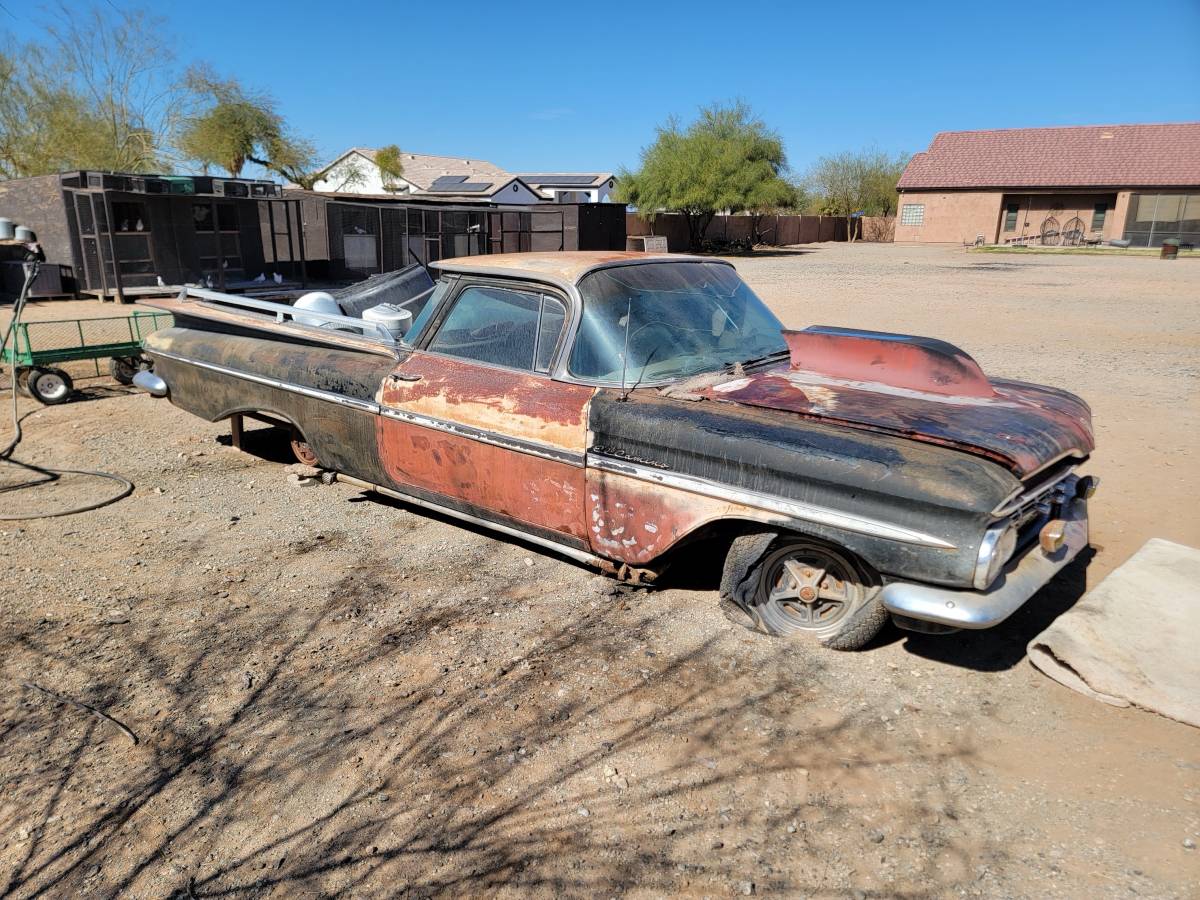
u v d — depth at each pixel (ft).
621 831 8.48
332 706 10.58
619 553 12.53
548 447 12.73
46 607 13.10
